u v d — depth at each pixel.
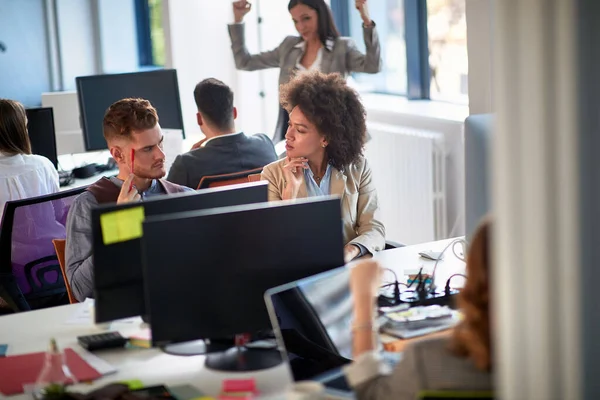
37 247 3.62
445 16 5.61
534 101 1.38
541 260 1.41
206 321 2.27
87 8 7.82
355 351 2.17
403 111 5.62
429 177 5.19
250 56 6.04
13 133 4.25
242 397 2.11
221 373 2.29
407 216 5.47
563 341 1.42
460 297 1.79
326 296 2.27
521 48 1.39
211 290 2.27
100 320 2.42
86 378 2.24
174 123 5.56
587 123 1.39
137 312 2.47
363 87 6.60
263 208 2.33
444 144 5.22
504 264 1.45
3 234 3.54
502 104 1.42
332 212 2.43
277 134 5.49
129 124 3.07
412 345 1.83
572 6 1.35
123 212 2.41
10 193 4.18
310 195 3.34
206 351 2.43
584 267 1.42
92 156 5.86
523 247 1.42
